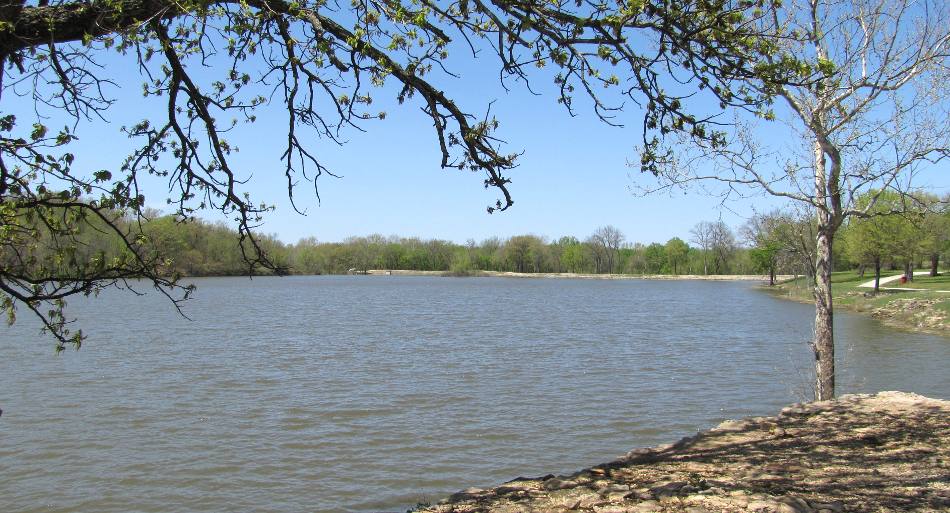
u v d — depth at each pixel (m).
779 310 61.97
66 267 5.82
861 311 54.25
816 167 13.08
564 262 184.62
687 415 18.58
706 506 5.67
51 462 14.70
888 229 57.50
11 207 5.25
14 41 5.02
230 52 5.96
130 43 5.06
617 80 6.24
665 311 61.97
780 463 7.29
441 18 5.63
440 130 5.86
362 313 59.16
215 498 12.69
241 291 100.00
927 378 24.05
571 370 26.36
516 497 6.58
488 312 60.91
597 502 6.06
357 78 5.82
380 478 13.63
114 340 36.56
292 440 16.27
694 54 5.78
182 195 6.57
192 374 25.38
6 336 37.03
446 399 20.77
